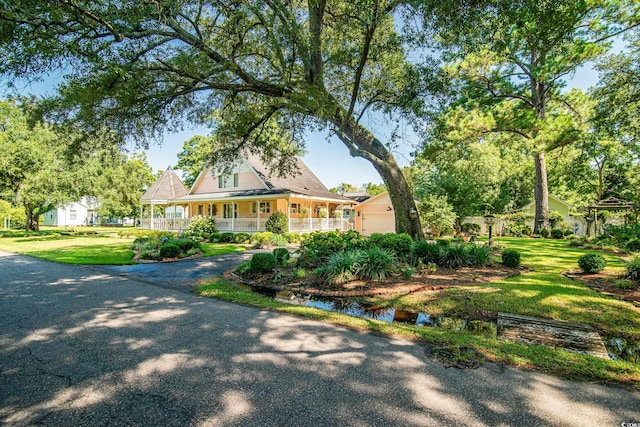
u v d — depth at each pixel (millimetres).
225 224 21281
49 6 4930
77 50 5492
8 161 19406
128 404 2369
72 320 4426
